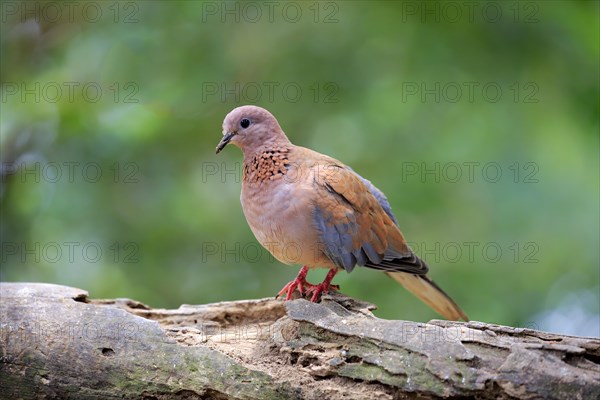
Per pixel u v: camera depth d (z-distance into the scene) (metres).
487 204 12.94
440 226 13.02
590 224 13.21
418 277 9.14
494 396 5.73
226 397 6.21
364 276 12.50
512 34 13.02
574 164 13.33
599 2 12.91
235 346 6.77
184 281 13.05
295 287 8.18
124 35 12.88
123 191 12.93
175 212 12.74
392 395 5.97
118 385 6.45
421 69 13.22
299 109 13.41
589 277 13.98
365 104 13.20
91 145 12.50
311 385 6.14
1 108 12.04
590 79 12.91
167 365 6.41
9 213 12.72
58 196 12.57
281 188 7.96
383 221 8.46
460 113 13.34
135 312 7.65
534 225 12.93
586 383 5.54
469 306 12.46
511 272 13.02
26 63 13.44
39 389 6.55
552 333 6.07
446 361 5.86
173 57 13.02
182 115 13.26
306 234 7.90
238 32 13.30
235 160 13.41
